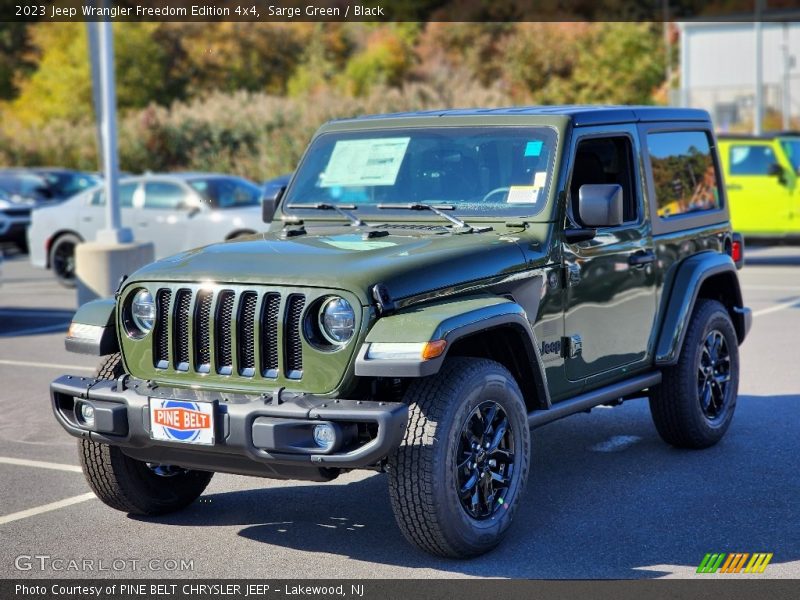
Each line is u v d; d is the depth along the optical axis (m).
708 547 5.08
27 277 19.03
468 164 5.85
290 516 5.73
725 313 7.02
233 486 6.34
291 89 46.25
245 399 4.76
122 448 5.20
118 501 5.61
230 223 15.84
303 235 5.68
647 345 6.40
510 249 5.34
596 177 6.17
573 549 5.09
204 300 4.94
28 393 9.08
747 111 41.59
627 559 4.95
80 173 25.30
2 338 12.09
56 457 7.00
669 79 44.50
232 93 43.38
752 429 7.38
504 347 5.36
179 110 35.88
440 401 4.73
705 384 6.88
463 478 4.90
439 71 44.38
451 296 4.96
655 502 5.79
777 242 17.73
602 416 7.89
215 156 34.50
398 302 4.71
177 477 5.77
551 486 6.14
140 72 42.06
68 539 5.38
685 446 6.89
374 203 5.97
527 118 5.83
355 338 4.61
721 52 43.41
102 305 5.45
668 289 6.59
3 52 51.69
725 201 7.43
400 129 6.12
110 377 5.32
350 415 4.50
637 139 6.41
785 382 8.87
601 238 5.95
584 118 5.91
